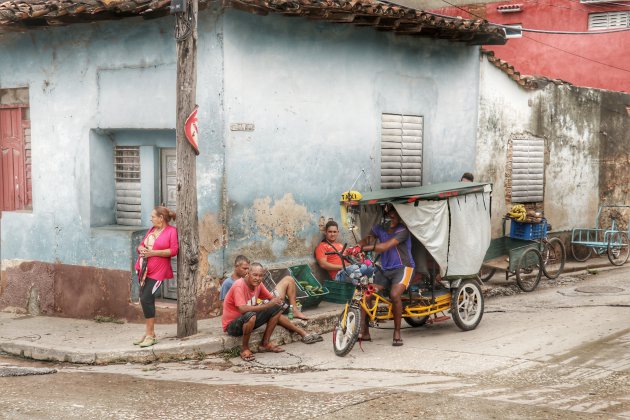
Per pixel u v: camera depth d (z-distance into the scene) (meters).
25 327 10.27
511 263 12.20
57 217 11.03
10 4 10.26
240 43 9.62
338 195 11.19
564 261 13.80
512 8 19.70
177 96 8.59
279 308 8.82
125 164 10.83
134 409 6.29
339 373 7.72
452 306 9.44
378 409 6.11
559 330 9.38
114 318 10.38
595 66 18.58
